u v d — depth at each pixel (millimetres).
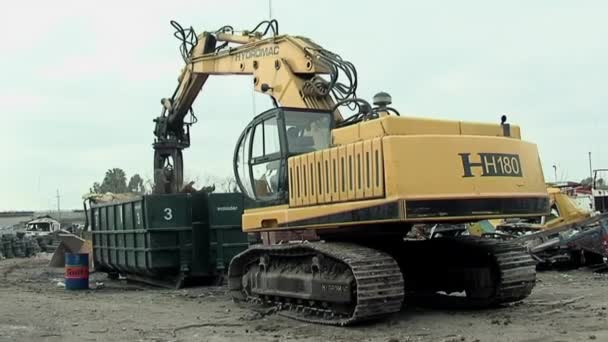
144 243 16266
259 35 14734
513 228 19375
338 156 9812
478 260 10906
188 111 18328
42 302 13234
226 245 16391
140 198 16266
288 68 12844
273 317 10711
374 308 9266
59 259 24734
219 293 14773
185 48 17109
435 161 9188
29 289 16547
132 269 17547
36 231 56688
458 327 9242
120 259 17984
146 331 9672
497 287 10492
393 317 10102
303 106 12211
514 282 10445
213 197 16391
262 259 11586
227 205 16500
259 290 11656
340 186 9750
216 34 16172
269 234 13508
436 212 9055
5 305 12664
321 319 9992
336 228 10266
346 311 9711
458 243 11156
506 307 10953
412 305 11359
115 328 9969
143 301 13461
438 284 11562
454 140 9375
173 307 12352
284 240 13156
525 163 10047
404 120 9406
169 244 16156
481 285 10719
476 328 9125
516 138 10289
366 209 9273
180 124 18438
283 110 11125
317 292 10055
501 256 10500
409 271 11539
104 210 19219
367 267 9281
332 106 12055
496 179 9562
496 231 18922
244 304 12250
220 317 10922
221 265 16266
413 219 8914
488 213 9383
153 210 16047
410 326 9414
